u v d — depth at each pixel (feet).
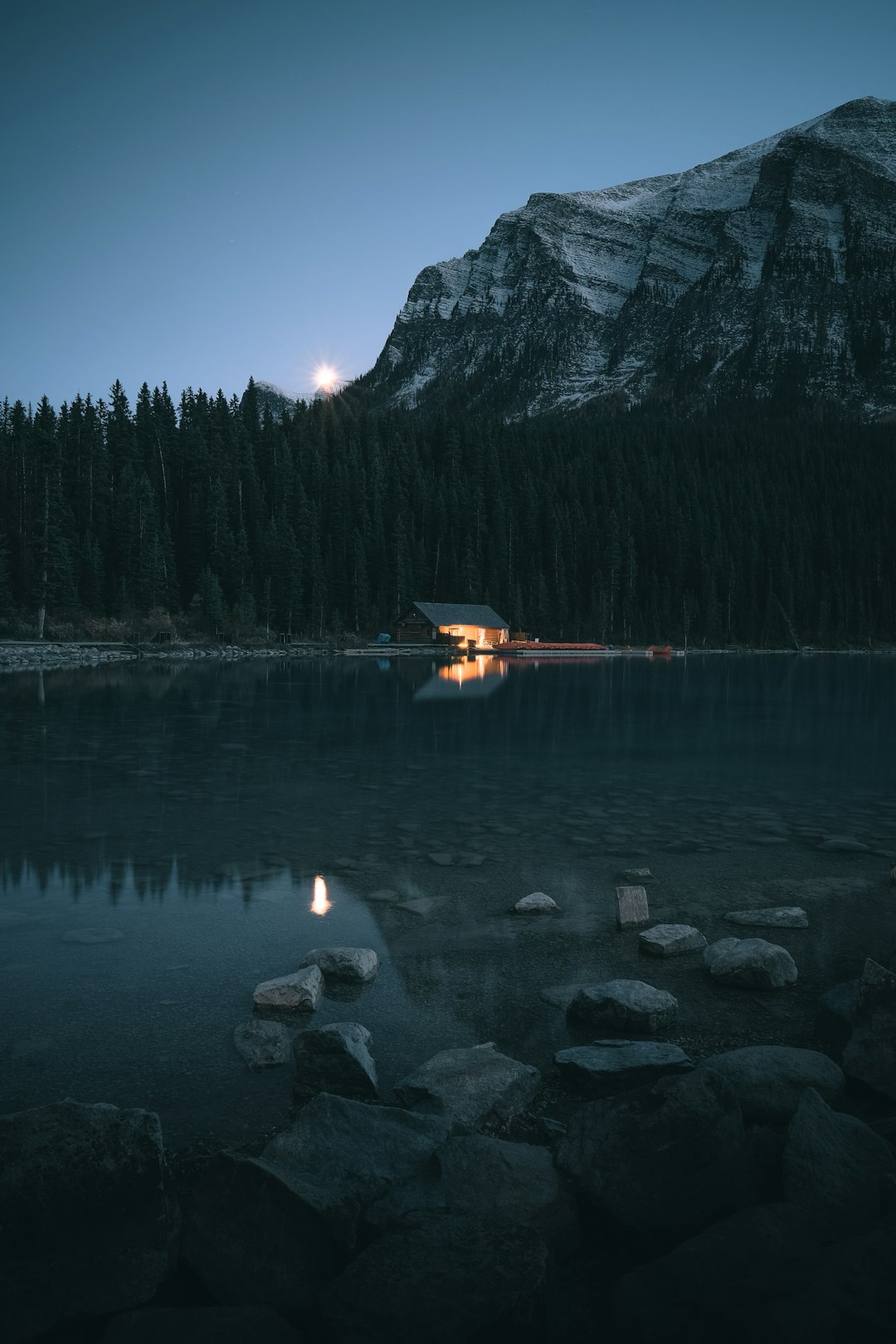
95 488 304.71
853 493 564.71
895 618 491.72
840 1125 12.26
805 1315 8.70
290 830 37.99
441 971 21.89
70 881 29.66
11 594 251.80
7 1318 9.61
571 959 22.84
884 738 76.54
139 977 21.18
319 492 391.04
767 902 28.12
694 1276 9.71
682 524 456.04
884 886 30.01
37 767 55.16
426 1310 9.11
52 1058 16.85
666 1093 12.91
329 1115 13.32
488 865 32.45
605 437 581.53
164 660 223.30
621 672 206.18
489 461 458.50
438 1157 12.12
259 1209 11.02
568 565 428.97
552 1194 11.78
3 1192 10.33
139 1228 10.70
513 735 76.84
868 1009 16.56
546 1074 16.53
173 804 43.80
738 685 158.92
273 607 323.78
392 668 209.05
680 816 41.83
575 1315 10.04
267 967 21.97
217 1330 9.37
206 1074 16.30
